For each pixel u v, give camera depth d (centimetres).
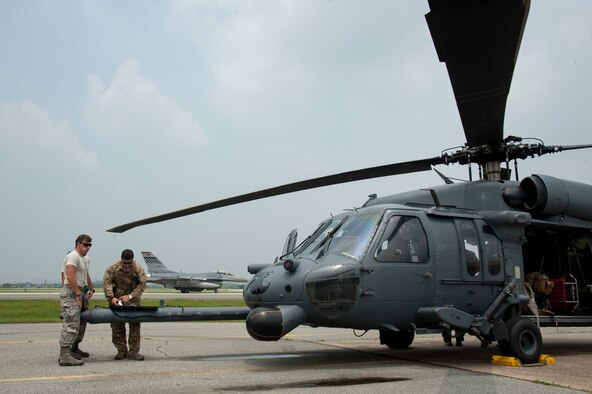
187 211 800
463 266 742
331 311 663
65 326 691
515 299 758
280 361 743
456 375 617
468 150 794
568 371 654
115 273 756
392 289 686
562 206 824
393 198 882
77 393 504
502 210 797
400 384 555
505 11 369
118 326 758
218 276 7238
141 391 516
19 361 727
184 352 852
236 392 511
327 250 712
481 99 554
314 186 819
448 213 769
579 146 783
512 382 566
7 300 3653
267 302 702
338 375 616
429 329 705
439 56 443
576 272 931
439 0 357
